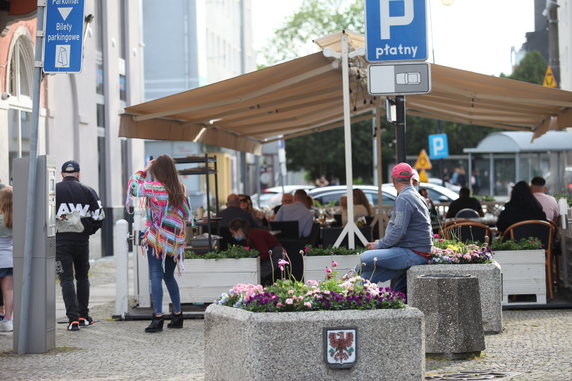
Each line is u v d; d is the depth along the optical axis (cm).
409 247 966
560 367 788
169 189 1073
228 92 1344
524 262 1226
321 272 1198
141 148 2961
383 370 656
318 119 2025
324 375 651
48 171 970
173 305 1117
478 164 4169
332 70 1320
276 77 1296
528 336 984
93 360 908
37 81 976
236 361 664
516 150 3950
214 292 1201
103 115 2545
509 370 784
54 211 982
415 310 664
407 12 996
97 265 2183
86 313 1168
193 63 4362
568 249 1448
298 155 6762
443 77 1370
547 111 1680
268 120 1827
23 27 1838
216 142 1823
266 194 3894
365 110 2094
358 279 712
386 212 2219
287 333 650
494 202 2653
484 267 1005
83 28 976
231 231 1307
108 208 2520
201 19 4444
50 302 972
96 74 2492
